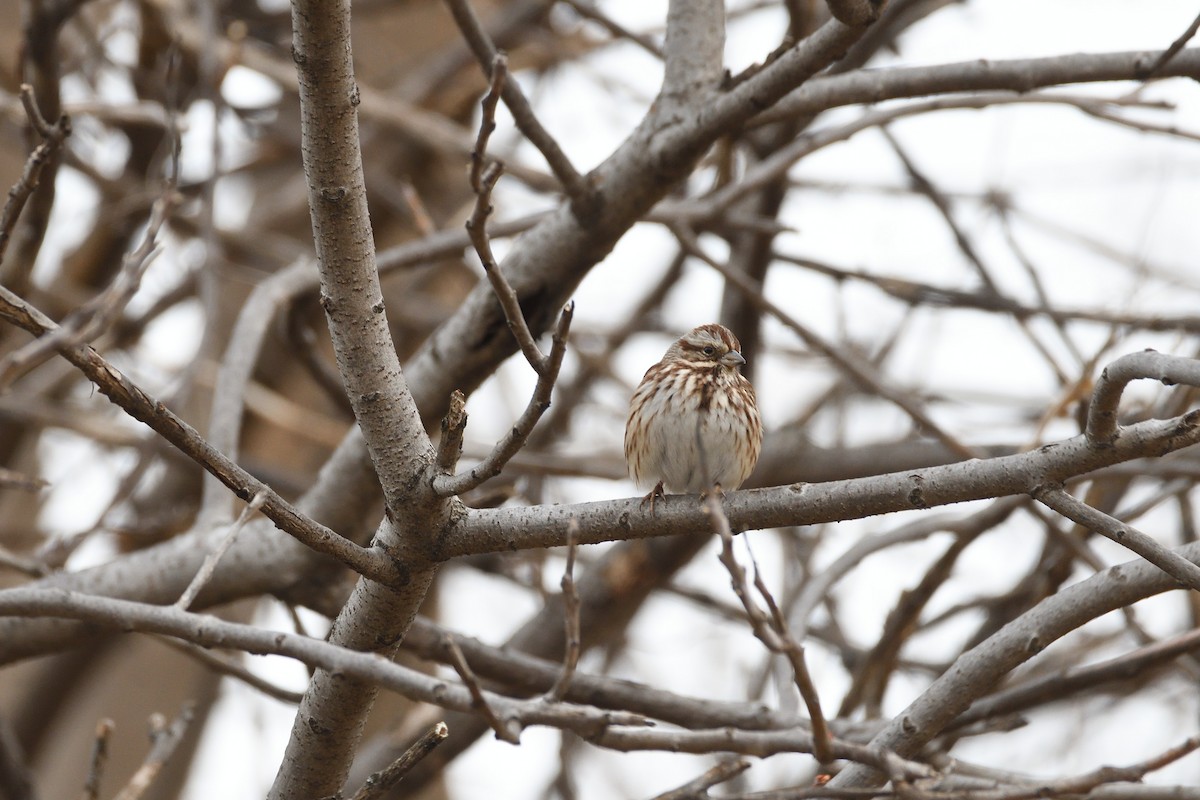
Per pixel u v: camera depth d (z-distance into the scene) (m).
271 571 10.70
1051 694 9.95
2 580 16.31
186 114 14.22
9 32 18.28
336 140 6.84
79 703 18.31
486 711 6.05
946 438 12.19
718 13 10.20
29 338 15.57
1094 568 11.23
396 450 7.20
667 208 12.59
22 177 7.07
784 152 12.66
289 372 19.70
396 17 22.38
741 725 10.83
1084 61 9.72
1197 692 15.88
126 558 10.76
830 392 18.38
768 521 7.34
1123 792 7.64
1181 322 13.59
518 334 6.55
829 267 14.60
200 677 18.67
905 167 15.53
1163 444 6.58
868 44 13.83
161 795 17.83
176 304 17.09
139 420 6.74
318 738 7.61
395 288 20.94
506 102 9.48
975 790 7.07
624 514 7.46
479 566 15.89
